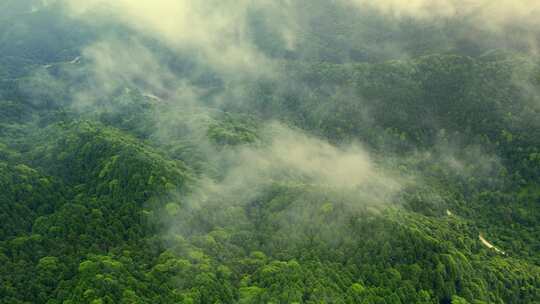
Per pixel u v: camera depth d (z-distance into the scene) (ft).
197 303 543.80
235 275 605.31
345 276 599.16
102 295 527.81
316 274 593.42
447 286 607.78
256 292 564.30
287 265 607.78
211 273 591.78
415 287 598.34
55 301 539.29
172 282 574.97
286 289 563.48
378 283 597.93
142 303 521.24
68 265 604.49
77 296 527.40
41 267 601.62
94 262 588.50
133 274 582.35
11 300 547.49
